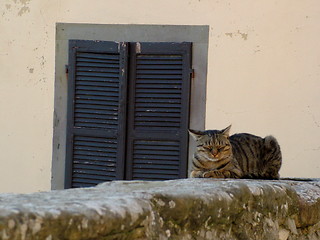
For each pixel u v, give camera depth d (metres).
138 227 4.34
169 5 12.85
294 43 12.48
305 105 12.50
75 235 3.80
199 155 10.04
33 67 13.32
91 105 13.05
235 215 5.46
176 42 12.81
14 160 13.50
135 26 12.95
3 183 13.52
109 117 12.98
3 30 13.38
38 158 13.41
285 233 6.23
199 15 12.77
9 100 13.43
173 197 4.75
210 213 5.08
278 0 12.48
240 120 12.70
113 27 13.02
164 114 12.91
